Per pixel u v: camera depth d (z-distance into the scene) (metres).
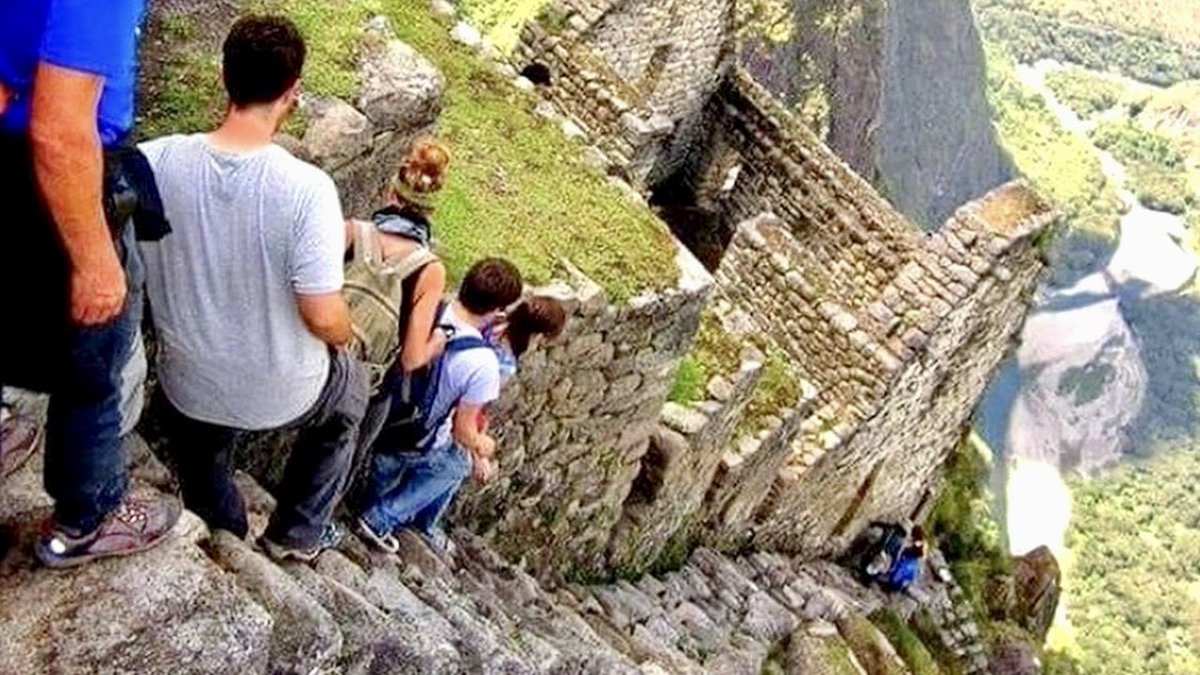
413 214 5.24
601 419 8.58
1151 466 124.00
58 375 3.42
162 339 4.18
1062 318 140.25
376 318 5.02
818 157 17.45
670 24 16.59
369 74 6.03
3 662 3.46
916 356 15.13
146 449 4.78
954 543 21.39
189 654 3.70
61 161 2.95
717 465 11.37
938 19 128.00
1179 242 170.38
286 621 4.18
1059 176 174.25
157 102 5.36
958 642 18.03
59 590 3.67
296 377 4.24
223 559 4.24
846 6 60.84
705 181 18.72
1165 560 106.94
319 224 3.99
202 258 4.01
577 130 9.88
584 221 8.51
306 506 4.89
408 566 6.12
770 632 11.45
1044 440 119.69
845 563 17.58
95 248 3.09
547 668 6.38
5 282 3.22
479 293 5.62
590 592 9.36
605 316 7.80
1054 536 107.00
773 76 54.59
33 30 2.92
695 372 10.65
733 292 15.55
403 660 4.86
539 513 8.55
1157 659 95.00
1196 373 143.25
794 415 12.58
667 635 9.61
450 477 6.15
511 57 13.66
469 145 8.73
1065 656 23.00
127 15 2.96
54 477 3.61
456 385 5.64
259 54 3.83
